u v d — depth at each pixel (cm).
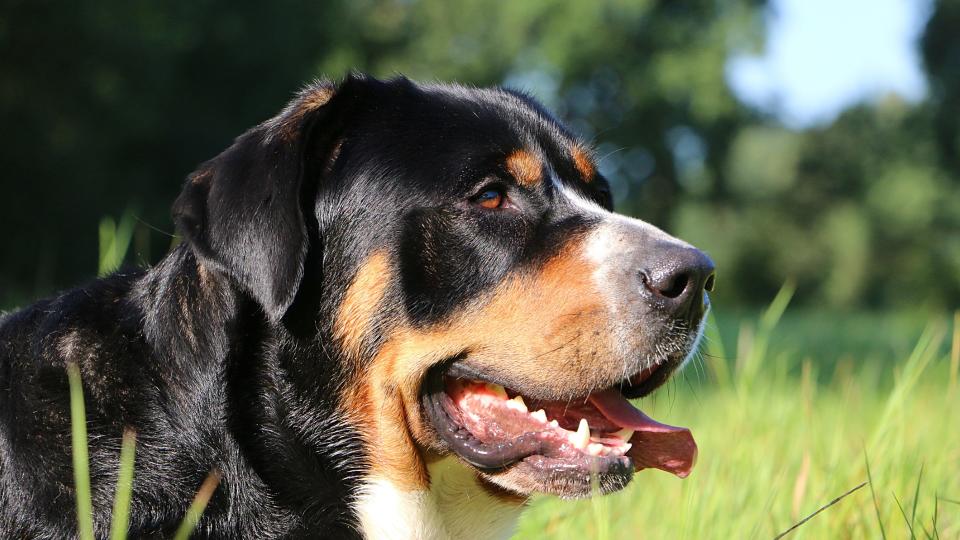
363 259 352
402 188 354
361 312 352
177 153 2539
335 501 352
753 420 531
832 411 677
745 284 5050
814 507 420
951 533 409
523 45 4147
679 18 4159
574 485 334
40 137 2159
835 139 5056
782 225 5003
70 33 2109
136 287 359
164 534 321
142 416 332
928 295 4512
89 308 351
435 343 349
